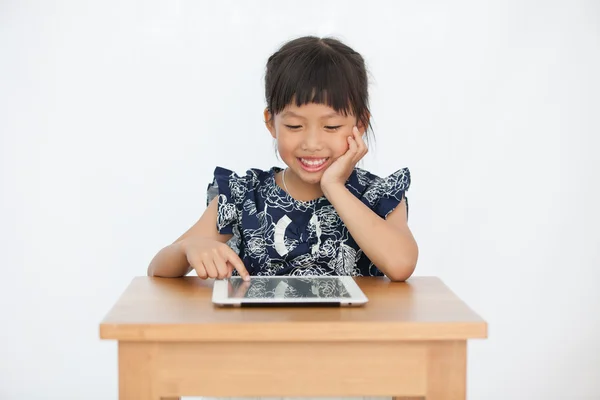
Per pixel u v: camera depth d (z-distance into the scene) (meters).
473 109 2.30
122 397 1.03
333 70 1.38
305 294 1.16
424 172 2.32
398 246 1.35
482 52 2.28
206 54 2.29
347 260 1.50
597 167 2.30
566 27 2.27
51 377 2.37
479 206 2.33
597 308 2.34
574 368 2.35
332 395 1.04
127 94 2.30
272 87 1.44
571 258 2.33
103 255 2.35
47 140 2.31
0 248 2.33
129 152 2.32
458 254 2.34
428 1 2.28
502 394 2.36
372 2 2.28
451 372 1.04
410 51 2.29
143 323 1.01
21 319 2.35
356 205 1.38
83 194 2.33
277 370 1.03
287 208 1.53
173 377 1.03
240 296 1.14
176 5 2.28
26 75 2.28
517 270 2.34
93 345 2.37
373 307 1.11
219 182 1.55
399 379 1.04
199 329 1.01
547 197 2.31
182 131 2.32
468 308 1.10
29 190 2.32
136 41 2.29
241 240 1.54
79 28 2.27
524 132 2.30
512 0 2.27
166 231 2.35
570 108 2.29
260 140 2.32
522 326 2.35
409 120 2.31
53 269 2.35
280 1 2.28
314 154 1.41
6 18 2.26
